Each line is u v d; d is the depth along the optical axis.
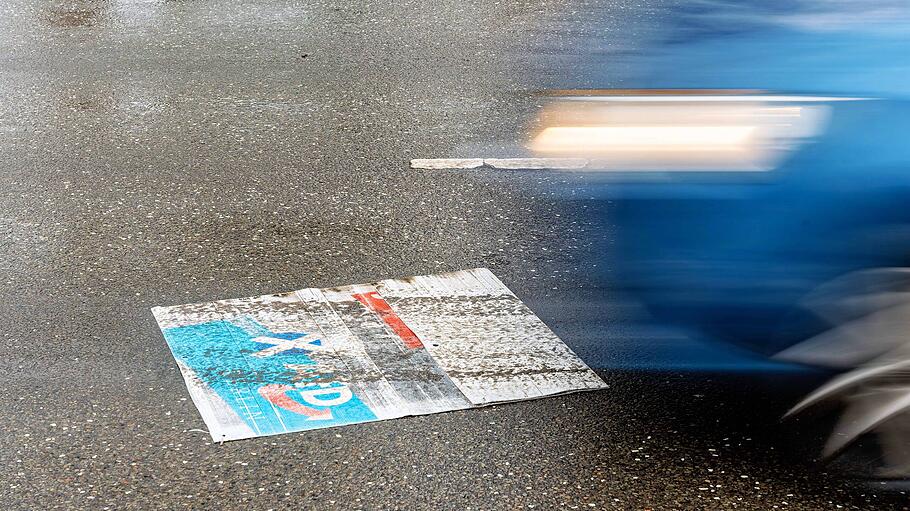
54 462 4.21
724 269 4.70
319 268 5.76
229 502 3.99
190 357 4.93
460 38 9.28
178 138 7.42
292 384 4.72
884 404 4.30
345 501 3.99
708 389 4.65
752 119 4.60
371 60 8.84
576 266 5.76
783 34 4.84
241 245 6.01
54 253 5.91
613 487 4.05
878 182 4.39
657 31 5.25
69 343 5.05
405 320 5.25
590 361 4.88
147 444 4.32
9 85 8.29
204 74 8.53
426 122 7.66
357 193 6.63
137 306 5.38
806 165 4.48
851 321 4.42
